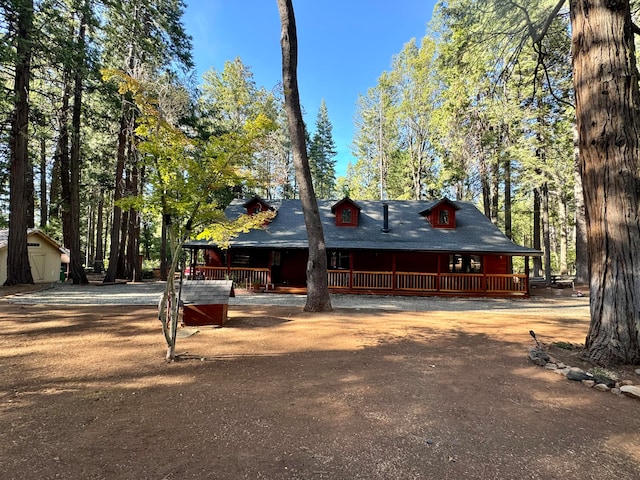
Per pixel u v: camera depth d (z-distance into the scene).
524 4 8.25
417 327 7.80
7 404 3.51
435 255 17.25
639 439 2.98
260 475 2.35
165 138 5.75
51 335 6.46
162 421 3.18
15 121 14.80
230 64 27.11
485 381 4.37
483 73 12.09
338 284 16.25
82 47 14.68
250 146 6.20
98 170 23.27
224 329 7.30
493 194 23.28
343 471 2.41
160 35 18.19
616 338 4.85
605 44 5.12
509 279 15.70
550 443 2.88
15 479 2.26
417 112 26.62
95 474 2.33
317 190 45.28
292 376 4.49
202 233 6.27
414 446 2.78
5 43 12.51
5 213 26.02
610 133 5.04
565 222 24.28
